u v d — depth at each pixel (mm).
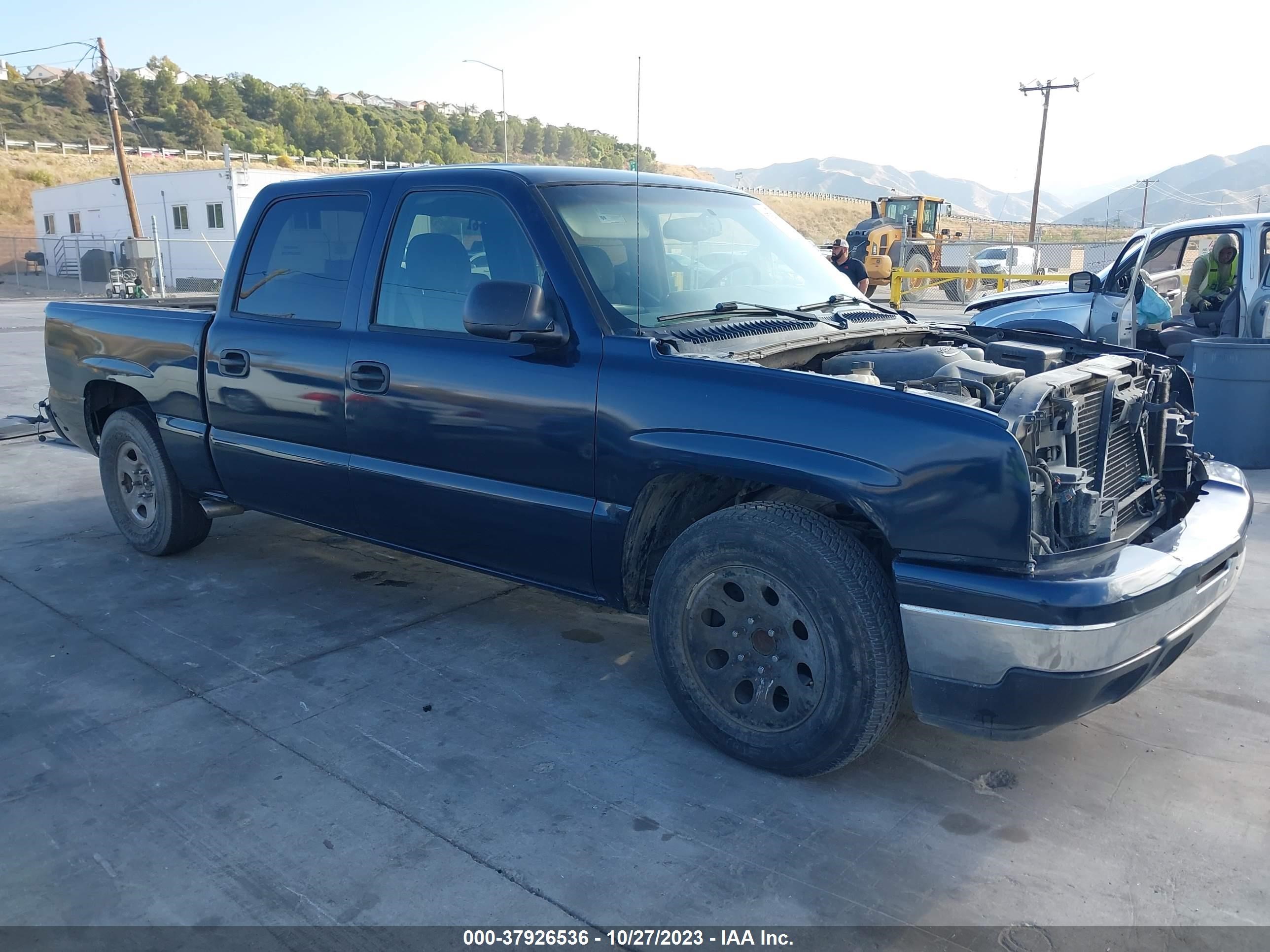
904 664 2941
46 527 5941
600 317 3332
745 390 2998
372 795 3031
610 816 2924
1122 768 3223
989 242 32750
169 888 2594
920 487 2719
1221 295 8406
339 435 4047
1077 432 2928
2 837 2818
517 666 3994
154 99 138750
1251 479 7156
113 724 3488
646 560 3449
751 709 3148
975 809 2977
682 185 4191
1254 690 3787
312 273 4215
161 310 4941
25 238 47375
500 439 3518
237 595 4801
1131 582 2691
